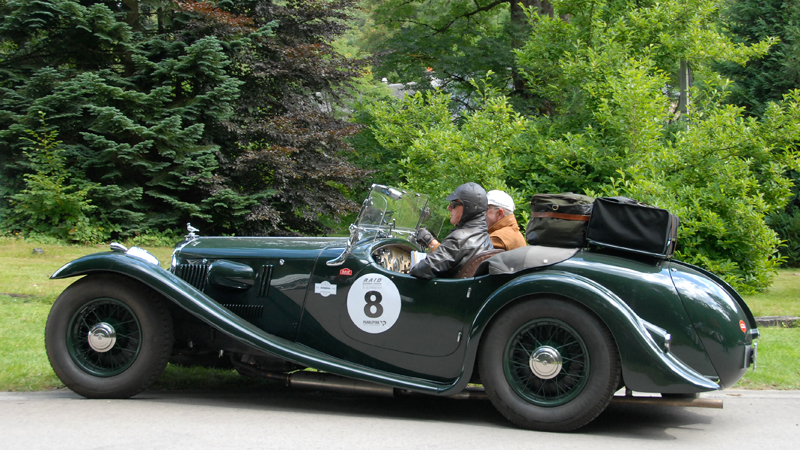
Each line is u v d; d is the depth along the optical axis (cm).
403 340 390
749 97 1877
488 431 354
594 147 1023
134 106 1514
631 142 1009
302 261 416
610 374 339
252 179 1734
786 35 1833
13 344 523
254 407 403
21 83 1573
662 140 1191
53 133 1455
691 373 340
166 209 1666
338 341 404
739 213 991
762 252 1027
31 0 1427
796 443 349
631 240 375
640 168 977
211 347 421
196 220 1692
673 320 360
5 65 1565
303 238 483
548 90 1199
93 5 1466
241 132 1648
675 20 1153
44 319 627
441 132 1038
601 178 1036
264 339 388
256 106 1759
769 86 1856
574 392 346
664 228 372
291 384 411
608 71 1043
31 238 1440
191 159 1559
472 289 378
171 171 1559
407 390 392
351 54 2747
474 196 416
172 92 1669
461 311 379
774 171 1032
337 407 417
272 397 439
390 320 393
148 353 394
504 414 358
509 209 503
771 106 1036
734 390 481
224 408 394
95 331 391
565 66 1098
